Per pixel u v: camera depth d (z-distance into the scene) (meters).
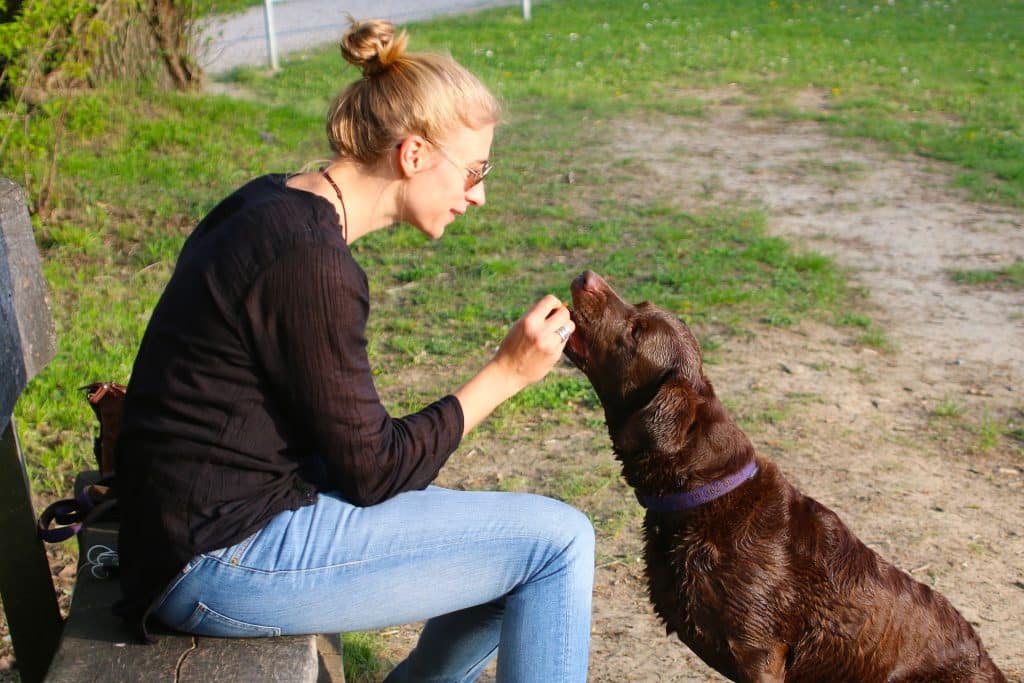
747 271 7.34
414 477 2.26
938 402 5.59
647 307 3.31
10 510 2.71
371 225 2.36
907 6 19.97
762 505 3.00
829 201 9.16
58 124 8.77
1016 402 5.61
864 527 4.38
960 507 4.58
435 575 2.29
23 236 2.68
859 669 2.99
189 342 2.11
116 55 11.41
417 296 6.82
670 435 2.98
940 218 8.73
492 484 4.66
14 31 7.47
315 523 2.23
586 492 4.58
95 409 2.93
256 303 2.06
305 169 2.41
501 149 10.59
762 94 13.34
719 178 9.82
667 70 14.54
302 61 15.04
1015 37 17.14
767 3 20.00
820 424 5.27
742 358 6.01
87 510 2.75
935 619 3.06
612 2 19.86
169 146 10.01
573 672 2.37
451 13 18.75
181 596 2.21
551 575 2.35
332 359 2.09
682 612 3.06
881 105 12.69
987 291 7.21
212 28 17.38
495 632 2.73
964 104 12.77
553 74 14.05
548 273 7.27
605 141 11.05
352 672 3.42
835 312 6.75
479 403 2.40
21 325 2.60
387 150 2.25
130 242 7.58
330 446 2.14
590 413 5.34
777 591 2.95
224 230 2.14
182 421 2.13
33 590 2.79
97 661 2.21
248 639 2.29
